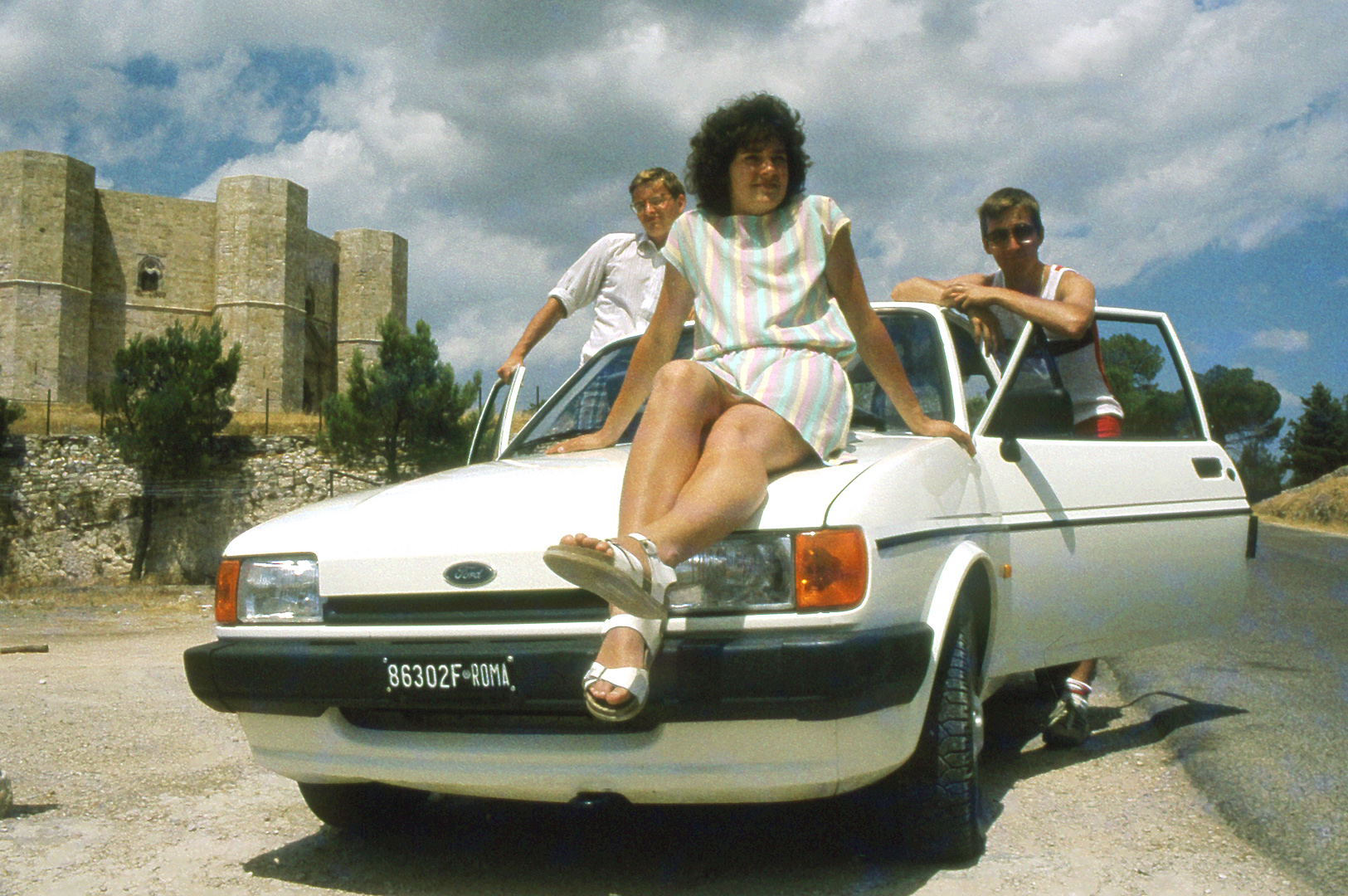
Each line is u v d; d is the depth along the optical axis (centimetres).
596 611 262
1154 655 711
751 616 255
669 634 258
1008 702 534
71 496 3117
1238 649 734
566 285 524
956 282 418
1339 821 334
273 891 293
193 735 506
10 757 461
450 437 2842
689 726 255
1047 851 309
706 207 331
